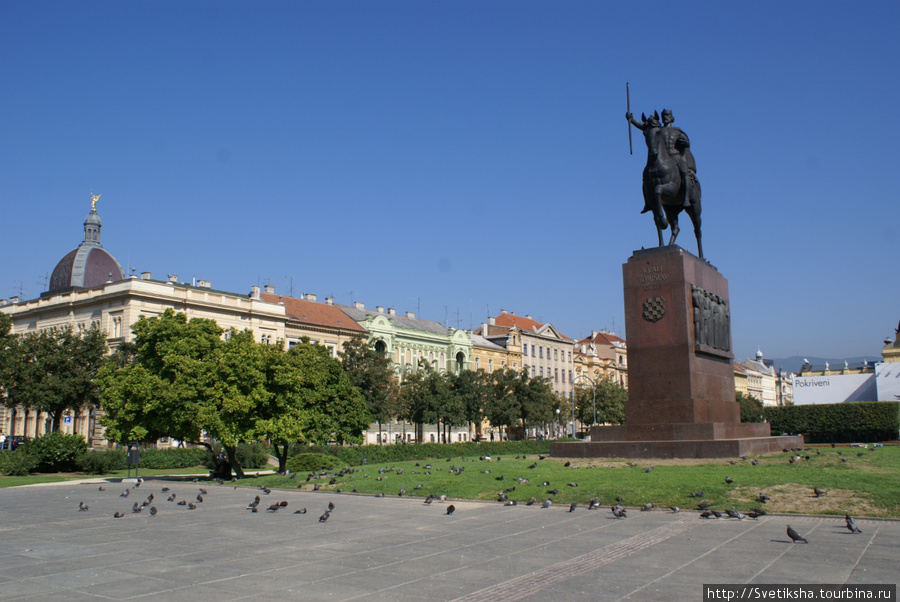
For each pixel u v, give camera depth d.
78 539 15.27
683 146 28.80
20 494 27.56
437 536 14.95
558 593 9.96
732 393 29.56
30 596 10.03
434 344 98.25
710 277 28.92
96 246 88.12
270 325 77.31
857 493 17.56
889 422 60.69
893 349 106.12
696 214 29.58
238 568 11.88
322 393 43.41
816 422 63.25
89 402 60.47
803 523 15.61
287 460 42.50
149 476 41.69
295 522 17.45
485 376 81.81
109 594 10.12
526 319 129.25
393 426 87.88
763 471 20.69
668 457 24.72
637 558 12.26
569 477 21.98
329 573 11.42
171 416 35.78
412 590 10.24
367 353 66.19
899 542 13.30
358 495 23.52
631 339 27.00
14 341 58.31
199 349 37.53
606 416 104.56
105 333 62.47
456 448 58.06
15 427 78.94
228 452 36.62
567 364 128.25
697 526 15.50
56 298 76.25
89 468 44.97
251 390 36.16
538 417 81.75
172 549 13.80
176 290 70.38
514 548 13.41
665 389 26.16
